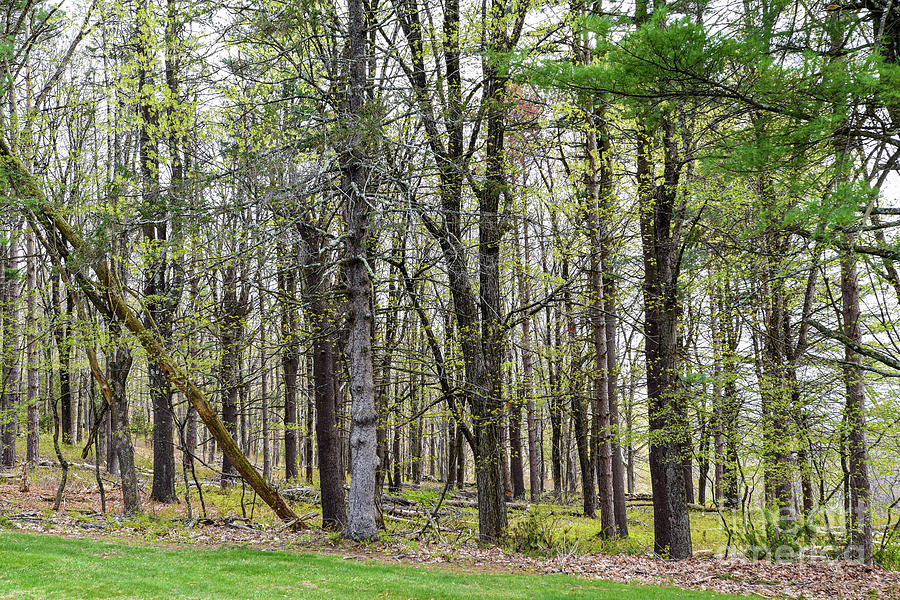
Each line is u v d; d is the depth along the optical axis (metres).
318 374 15.45
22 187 13.27
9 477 20.69
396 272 15.69
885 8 7.02
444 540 13.84
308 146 11.21
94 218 12.08
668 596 8.95
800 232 7.75
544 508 21.61
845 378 12.77
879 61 6.22
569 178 15.12
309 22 11.84
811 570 11.97
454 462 15.42
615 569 11.66
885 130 6.89
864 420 12.59
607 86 7.07
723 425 14.14
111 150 17.00
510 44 12.67
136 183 11.90
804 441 13.66
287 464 22.94
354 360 12.51
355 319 12.48
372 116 10.91
